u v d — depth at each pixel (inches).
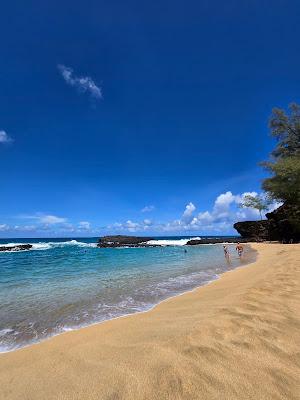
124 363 148.6
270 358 146.2
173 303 352.8
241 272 613.6
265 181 1676.9
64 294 451.2
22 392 134.2
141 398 115.2
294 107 1609.3
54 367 162.4
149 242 3161.9
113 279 605.9
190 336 173.9
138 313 320.5
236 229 2839.6
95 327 264.5
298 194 1523.1
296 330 181.2
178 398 113.5
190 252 1616.6
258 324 191.6
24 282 584.1
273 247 1504.7
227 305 256.1
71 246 2659.9
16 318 319.3
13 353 208.1
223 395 115.3
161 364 141.6
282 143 1658.5
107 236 3307.1
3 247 2092.8
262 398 114.0
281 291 283.1
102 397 118.4
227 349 155.3
